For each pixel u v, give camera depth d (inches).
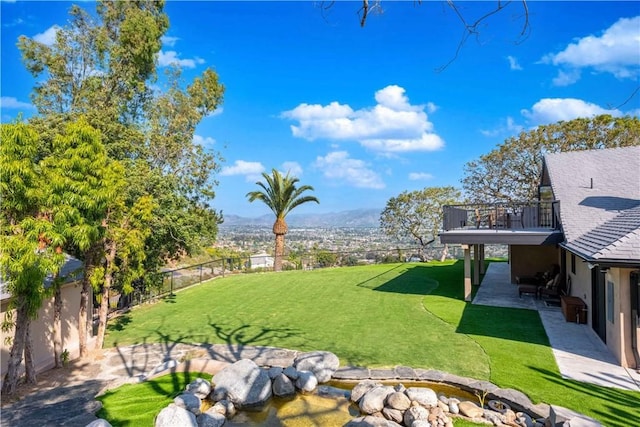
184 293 649.0
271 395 271.0
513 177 1025.5
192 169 708.7
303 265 952.3
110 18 660.7
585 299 408.8
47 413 242.1
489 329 386.3
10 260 251.3
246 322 448.8
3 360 300.0
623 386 253.0
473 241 486.6
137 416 236.1
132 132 594.2
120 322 474.0
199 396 260.7
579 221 442.0
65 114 566.3
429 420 220.4
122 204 379.2
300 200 957.2
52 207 280.4
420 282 658.8
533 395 240.5
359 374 284.7
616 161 567.5
